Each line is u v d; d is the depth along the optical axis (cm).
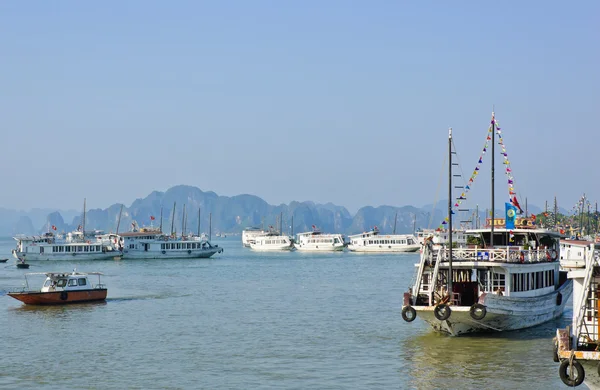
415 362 5466
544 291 6931
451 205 6209
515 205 6931
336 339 6475
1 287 12144
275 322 7581
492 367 5244
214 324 7475
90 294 9425
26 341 6544
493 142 7225
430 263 6269
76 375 5216
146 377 5144
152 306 9069
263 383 4950
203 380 5044
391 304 9081
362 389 4766
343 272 15675
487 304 5903
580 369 4016
